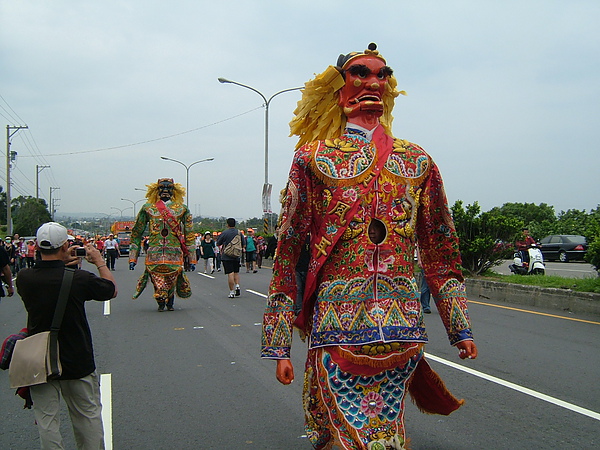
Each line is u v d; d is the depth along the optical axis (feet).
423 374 11.07
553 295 36.78
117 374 21.06
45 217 224.74
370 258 9.88
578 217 117.50
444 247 11.00
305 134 11.85
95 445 12.18
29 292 11.73
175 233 36.86
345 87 11.04
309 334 11.07
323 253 10.10
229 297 44.88
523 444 13.85
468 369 20.93
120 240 161.17
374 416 9.59
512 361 22.13
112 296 12.61
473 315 34.06
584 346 24.89
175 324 32.09
